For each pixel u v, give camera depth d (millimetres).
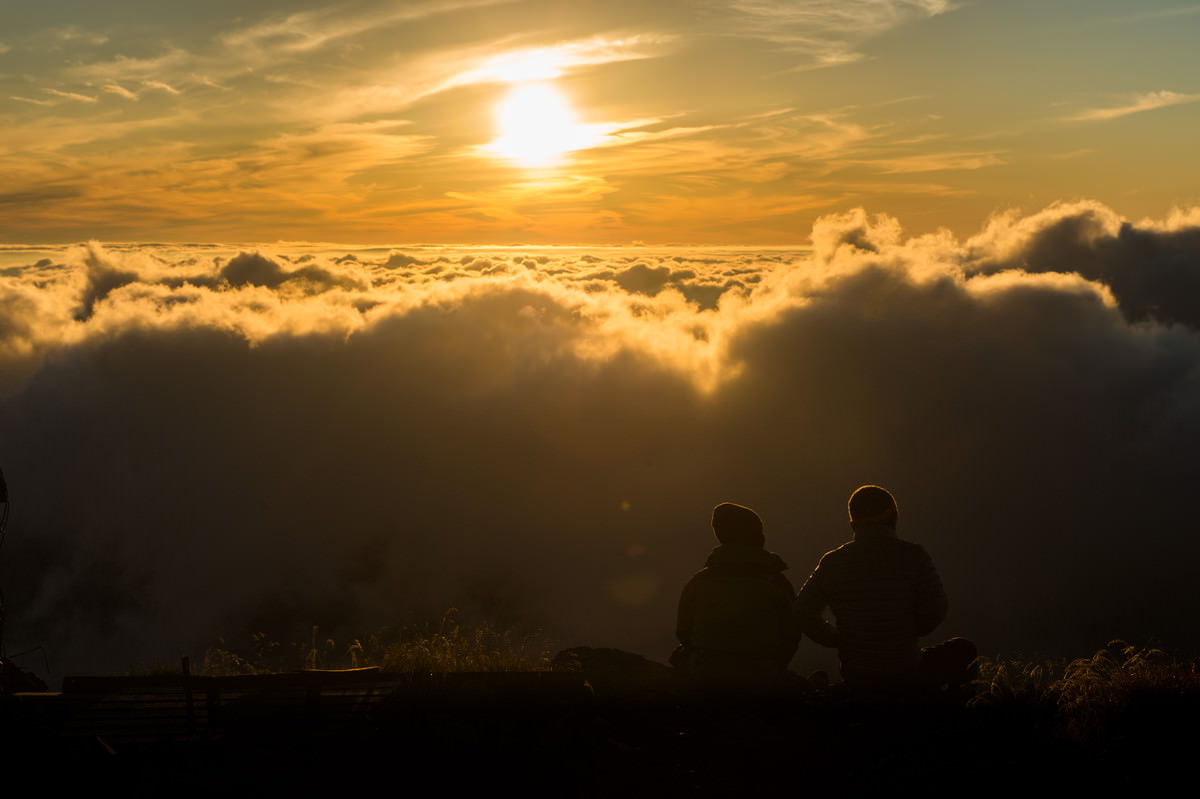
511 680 4699
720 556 5270
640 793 3887
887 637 4883
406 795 3807
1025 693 4934
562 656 6191
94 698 4211
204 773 3854
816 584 5039
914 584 4945
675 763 4191
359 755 4082
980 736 4465
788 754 4277
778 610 5121
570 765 4137
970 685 5129
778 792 3904
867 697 4805
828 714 4785
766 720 4730
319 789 3803
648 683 5277
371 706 4449
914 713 4742
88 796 3631
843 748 4340
